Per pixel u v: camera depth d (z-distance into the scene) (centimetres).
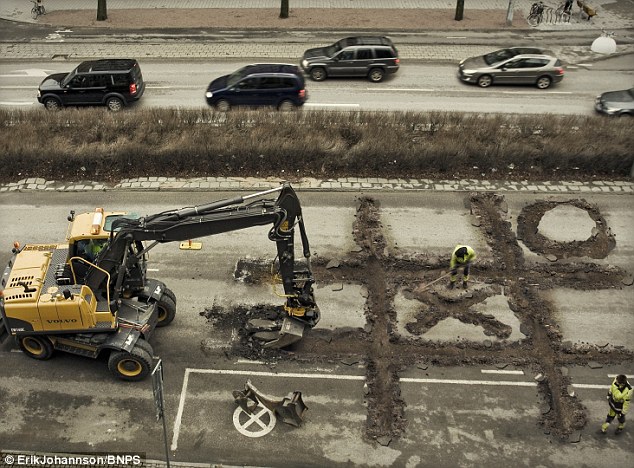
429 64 3064
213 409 1431
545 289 1773
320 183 2192
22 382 1481
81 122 2344
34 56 3078
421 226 2000
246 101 2581
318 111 2420
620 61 3127
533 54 2827
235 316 1669
